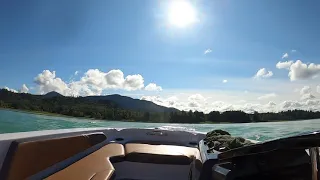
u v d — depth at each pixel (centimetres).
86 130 394
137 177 375
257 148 116
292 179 125
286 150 124
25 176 226
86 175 262
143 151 387
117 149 399
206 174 183
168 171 378
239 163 136
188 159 378
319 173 104
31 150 238
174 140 493
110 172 277
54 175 259
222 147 273
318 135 95
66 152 304
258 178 130
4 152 217
